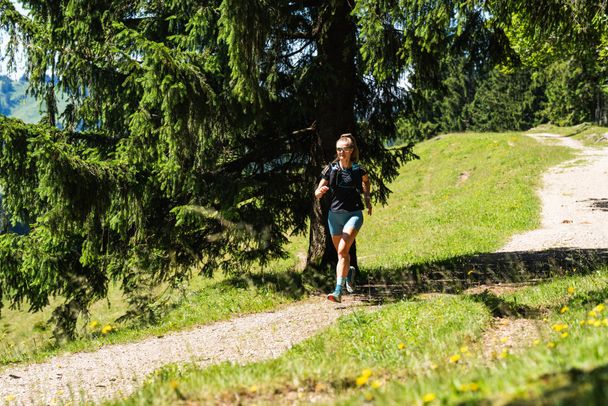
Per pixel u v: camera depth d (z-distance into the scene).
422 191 33.56
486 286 9.73
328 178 7.71
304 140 11.95
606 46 17.30
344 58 10.54
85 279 11.04
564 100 65.25
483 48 11.23
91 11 10.54
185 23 10.38
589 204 19.62
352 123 11.38
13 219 10.91
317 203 11.38
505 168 31.95
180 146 9.54
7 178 9.76
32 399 5.52
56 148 8.98
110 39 10.46
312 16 10.80
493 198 23.52
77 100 11.22
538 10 9.55
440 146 45.59
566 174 26.77
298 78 10.27
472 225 18.77
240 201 10.42
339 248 7.64
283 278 10.86
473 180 32.28
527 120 88.69
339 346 5.93
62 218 9.37
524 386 2.85
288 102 10.77
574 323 5.21
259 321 8.51
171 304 10.66
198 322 9.09
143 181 9.86
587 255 11.92
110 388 5.93
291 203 11.95
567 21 9.70
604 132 42.78
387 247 19.20
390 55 9.38
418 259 13.77
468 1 8.66
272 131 11.60
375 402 3.25
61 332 10.59
